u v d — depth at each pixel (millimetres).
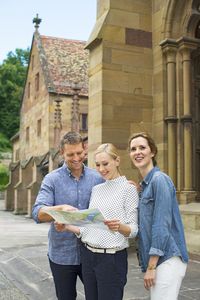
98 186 3059
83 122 30781
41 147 32500
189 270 6355
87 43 9523
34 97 34656
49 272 6746
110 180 3016
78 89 18328
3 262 8125
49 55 33969
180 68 9055
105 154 2992
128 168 9055
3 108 64312
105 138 8977
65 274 3258
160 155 9188
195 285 5504
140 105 9336
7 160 57719
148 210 2834
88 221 2754
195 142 9148
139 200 2945
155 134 9383
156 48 9438
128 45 9336
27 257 8242
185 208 8281
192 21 8938
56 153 22656
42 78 32781
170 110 9023
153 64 9539
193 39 8906
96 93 9289
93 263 2965
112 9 9281
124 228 2801
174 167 8961
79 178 3297
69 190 3238
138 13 9492
